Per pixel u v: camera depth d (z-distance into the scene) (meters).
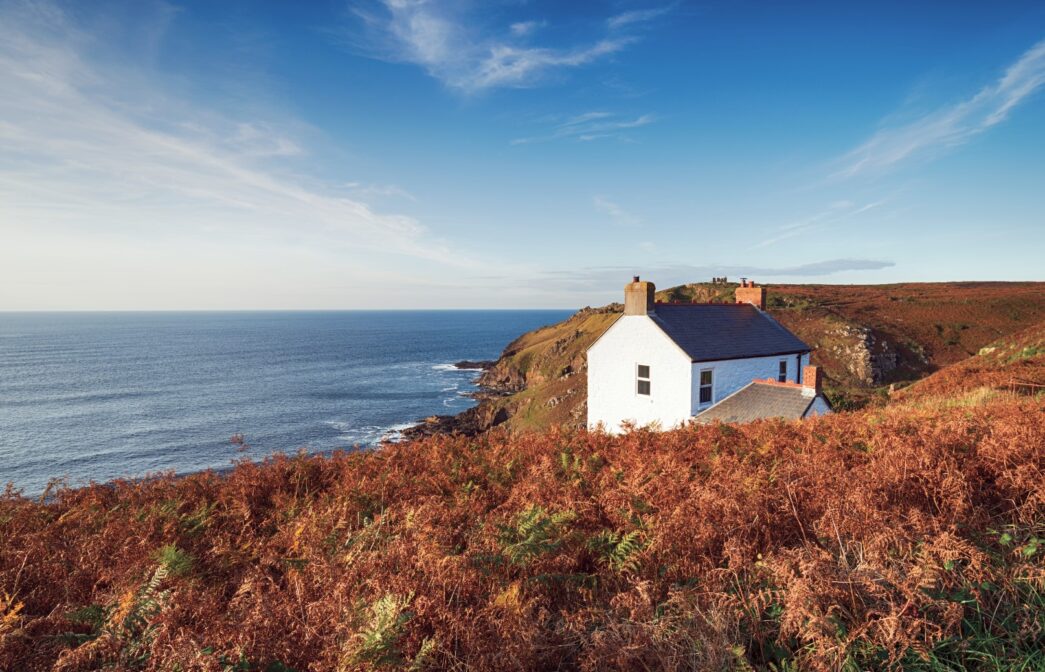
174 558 5.36
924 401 14.59
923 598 3.57
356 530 6.32
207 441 58.38
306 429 63.19
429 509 6.18
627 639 3.74
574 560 5.01
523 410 57.91
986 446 5.81
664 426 23.42
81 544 6.17
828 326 59.47
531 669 3.61
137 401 82.19
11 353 167.50
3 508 7.14
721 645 3.53
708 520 5.03
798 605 3.61
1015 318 64.38
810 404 17.34
